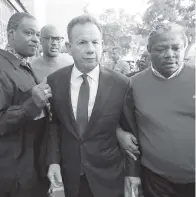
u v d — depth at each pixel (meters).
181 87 1.16
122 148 1.25
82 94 1.14
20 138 1.20
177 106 1.16
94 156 1.14
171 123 1.16
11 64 1.20
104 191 1.14
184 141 1.14
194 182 1.19
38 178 1.27
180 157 1.15
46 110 1.23
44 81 1.13
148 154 1.21
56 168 1.18
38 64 1.51
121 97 1.15
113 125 1.16
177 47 1.12
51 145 1.22
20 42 1.23
